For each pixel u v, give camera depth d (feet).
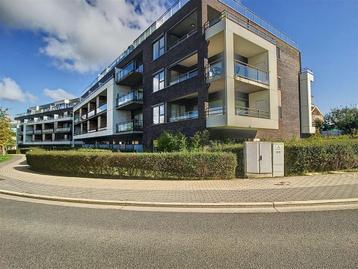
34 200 27.17
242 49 62.54
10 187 33.45
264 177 36.22
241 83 56.03
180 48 63.36
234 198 24.61
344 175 35.65
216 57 63.98
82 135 147.13
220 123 51.03
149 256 12.92
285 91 77.51
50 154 48.19
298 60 84.99
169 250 13.62
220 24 52.85
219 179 35.58
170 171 36.86
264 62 64.03
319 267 11.42
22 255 13.20
